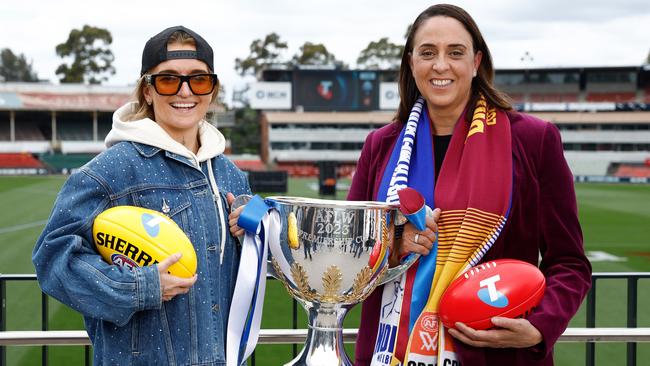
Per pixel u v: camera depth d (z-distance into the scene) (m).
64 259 1.69
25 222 16.11
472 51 2.02
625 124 49.12
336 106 52.31
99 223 1.74
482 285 1.81
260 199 1.91
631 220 18.91
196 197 1.90
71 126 53.03
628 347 3.12
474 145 1.96
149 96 1.96
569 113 50.31
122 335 1.80
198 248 1.86
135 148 1.86
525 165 1.96
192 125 1.91
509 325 1.76
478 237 1.88
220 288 1.94
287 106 52.34
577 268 1.93
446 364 1.87
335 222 1.80
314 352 1.97
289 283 1.93
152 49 1.87
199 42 1.89
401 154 2.04
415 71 2.05
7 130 52.31
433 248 1.93
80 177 1.78
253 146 58.06
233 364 1.90
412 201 1.79
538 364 1.90
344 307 1.96
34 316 6.58
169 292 1.72
